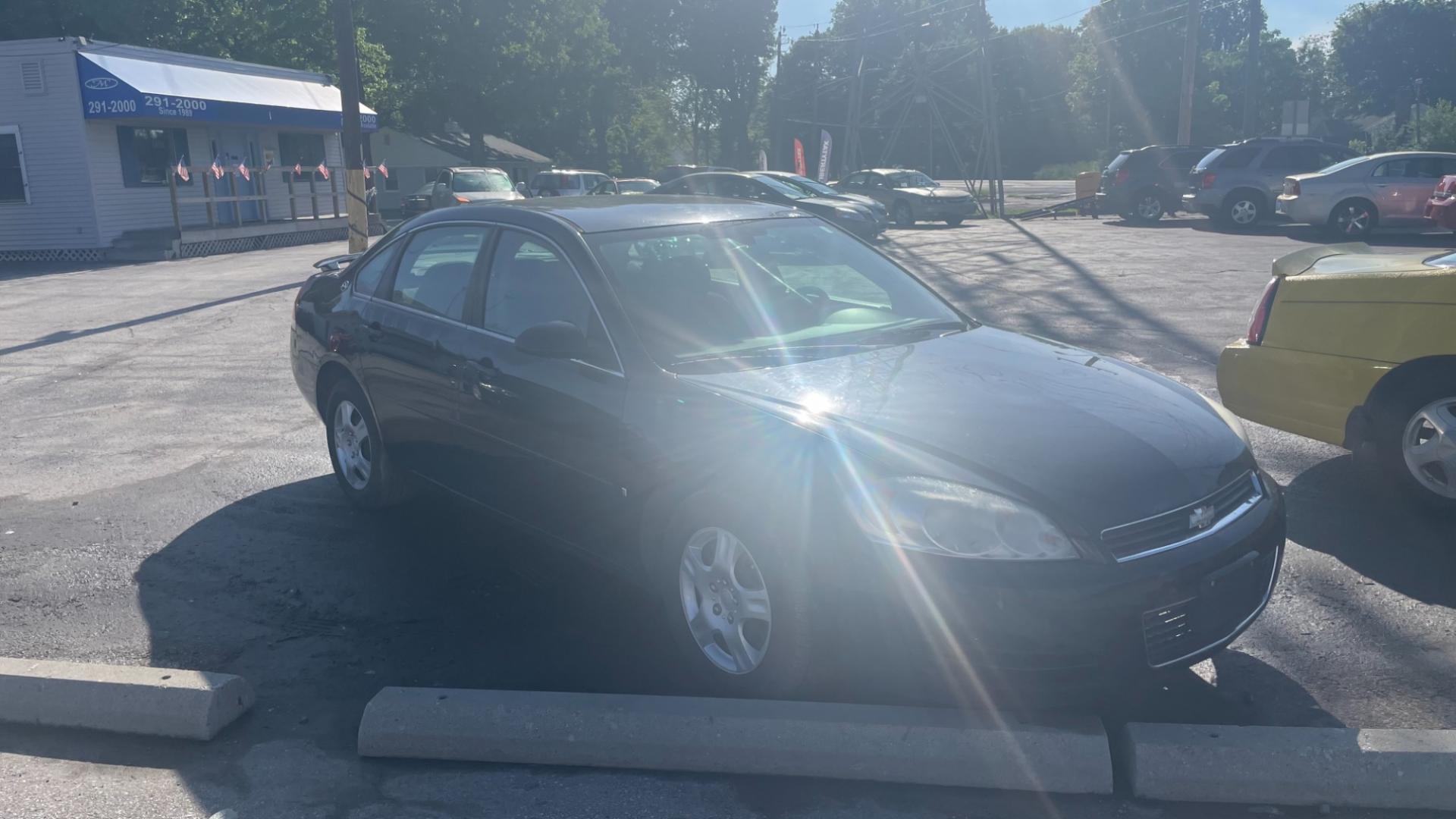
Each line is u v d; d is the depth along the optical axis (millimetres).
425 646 4309
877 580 3277
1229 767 3150
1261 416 5660
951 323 4734
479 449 4707
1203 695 3766
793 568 3434
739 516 3559
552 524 4434
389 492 5715
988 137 34625
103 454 7219
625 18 79688
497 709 3520
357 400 5656
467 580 4945
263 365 10320
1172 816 3111
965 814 3150
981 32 34375
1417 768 3092
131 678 3777
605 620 4504
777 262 4758
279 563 5188
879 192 30016
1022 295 13555
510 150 59531
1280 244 19797
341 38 20062
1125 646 3191
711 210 4973
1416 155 20672
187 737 3662
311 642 4371
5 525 5840
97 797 3340
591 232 4480
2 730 3766
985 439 3449
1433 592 4504
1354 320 5266
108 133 22875
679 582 3852
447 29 46594
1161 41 81312
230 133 27016
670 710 3457
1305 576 4695
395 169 49219
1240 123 80750
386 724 3531
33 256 22797
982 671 3229
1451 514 5195
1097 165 76562
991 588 3166
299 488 6352
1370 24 83062
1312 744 3166
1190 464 3498
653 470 3846
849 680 3645
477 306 4781
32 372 10195
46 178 22469
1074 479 3305
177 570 5141
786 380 3895
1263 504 3672
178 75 24344
